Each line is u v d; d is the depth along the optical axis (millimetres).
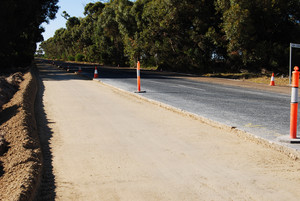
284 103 9266
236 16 22438
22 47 38906
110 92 12297
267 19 23281
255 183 3268
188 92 12195
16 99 9297
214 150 4465
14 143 4660
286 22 24297
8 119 6500
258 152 4344
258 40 24656
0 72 28812
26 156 3938
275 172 3574
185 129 5832
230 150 4453
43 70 38969
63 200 2965
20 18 30500
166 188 3189
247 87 15305
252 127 5715
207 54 30719
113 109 8234
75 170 3770
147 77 22547
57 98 10625
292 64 23406
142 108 8344
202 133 5504
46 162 4074
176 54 35781
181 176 3512
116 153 4430
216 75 26266
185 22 31781
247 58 24703
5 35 28906
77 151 4555
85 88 13992
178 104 8820
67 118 7090
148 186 3248
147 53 42375
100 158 4211
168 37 34812
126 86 14664
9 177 3377
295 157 4035
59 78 21797
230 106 8492
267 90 13805
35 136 5293
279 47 23422
